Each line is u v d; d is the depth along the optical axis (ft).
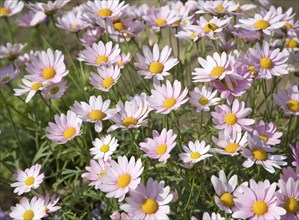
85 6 2.48
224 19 2.42
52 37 3.77
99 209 2.48
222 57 2.08
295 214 1.80
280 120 2.58
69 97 3.10
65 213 2.31
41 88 2.25
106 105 2.07
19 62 2.86
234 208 1.82
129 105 2.06
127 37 2.58
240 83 2.07
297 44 2.59
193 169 2.12
